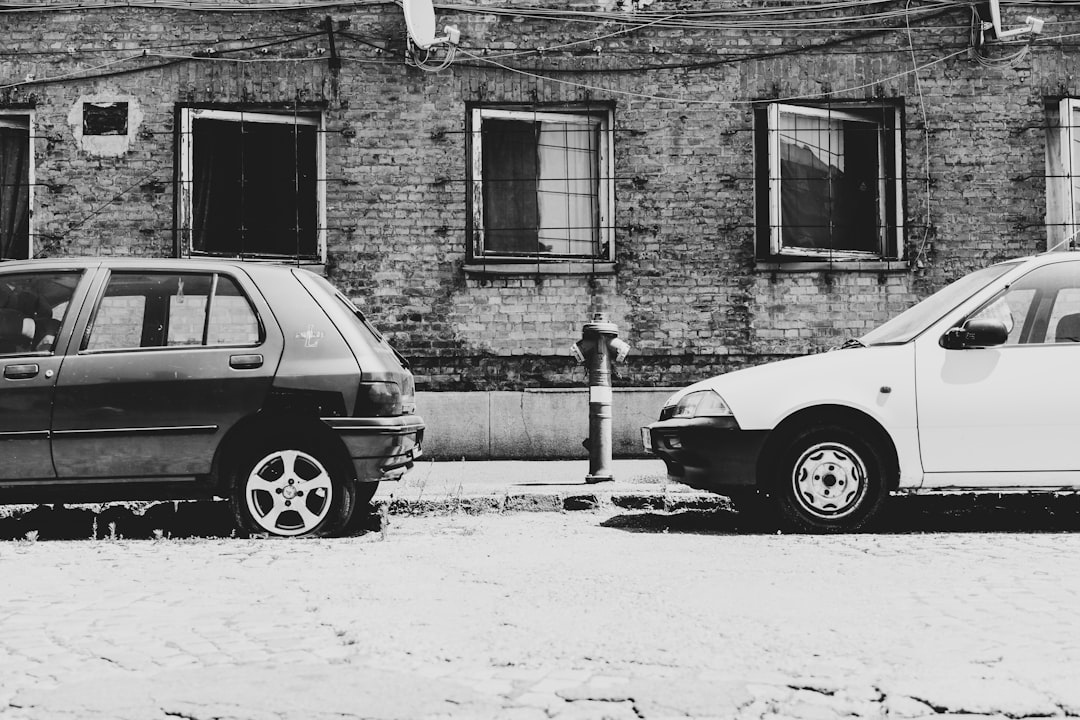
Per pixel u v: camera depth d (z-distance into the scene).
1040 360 7.49
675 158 12.27
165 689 3.94
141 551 6.86
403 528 7.89
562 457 11.98
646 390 12.09
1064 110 12.27
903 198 12.44
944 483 7.43
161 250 12.09
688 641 4.49
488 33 12.21
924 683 3.86
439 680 4.01
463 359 12.20
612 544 7.09
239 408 7.28
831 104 12.45
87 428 7.27
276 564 6.35
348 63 12.15
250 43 12.12
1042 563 6.17
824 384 7.49
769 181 12.34
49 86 12.11
